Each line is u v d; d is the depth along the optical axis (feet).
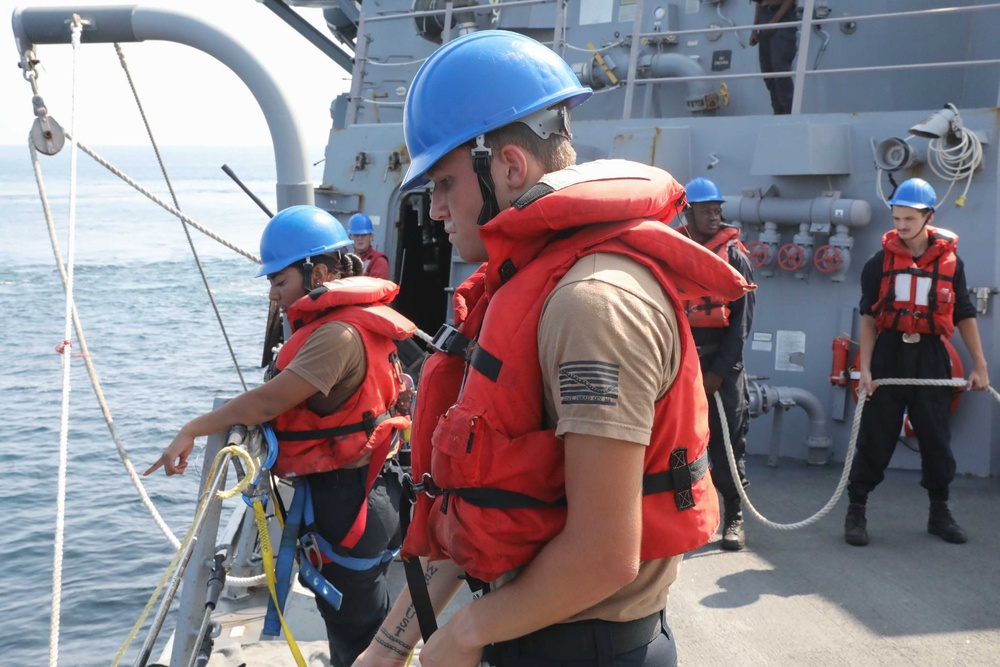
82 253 211.20
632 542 4.25
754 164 19.72
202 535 9.18
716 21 25.05
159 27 15.16
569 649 4.89
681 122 20.90
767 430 20.77
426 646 4.80
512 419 4.64
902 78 23.08
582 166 4.85
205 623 9.06
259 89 15.93
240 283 156.66
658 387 4.39
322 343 9.81
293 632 12.79
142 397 73.05
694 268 4.53
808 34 19.58
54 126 12.45
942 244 15.14
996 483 18.19
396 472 10.91
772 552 15.15
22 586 36.88
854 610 12.84
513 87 4.89
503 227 4.65
